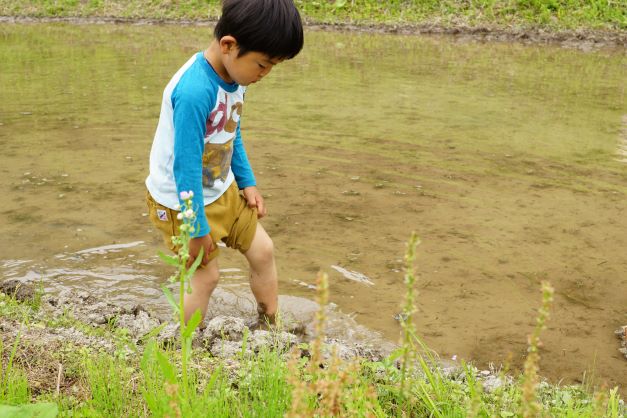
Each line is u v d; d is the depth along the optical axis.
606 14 13.94
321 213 4.69
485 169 5.70
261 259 3.26
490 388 2.68
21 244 4.09
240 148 3.21
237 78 2.78
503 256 4.09
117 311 3.29
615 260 4.07
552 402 2.57
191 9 16.11
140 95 8.24
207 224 2.86
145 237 4.25
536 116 7.54
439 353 3.08
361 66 10.51
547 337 3.25
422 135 6.69
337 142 6.39
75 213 4.59
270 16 2.67
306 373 2.59
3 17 16.02
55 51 11.63
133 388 2.38
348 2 15.58
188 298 3.12
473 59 11.26
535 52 12.02
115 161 5.75
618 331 3.31
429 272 3.87
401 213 4.72
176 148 2.76
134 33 13.95
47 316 3.14
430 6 15.09
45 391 2.37
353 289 3.66
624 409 2.56
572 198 5.07
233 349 2.88
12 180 5.21
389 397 2.47
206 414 2.00
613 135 6.82
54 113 7.36
